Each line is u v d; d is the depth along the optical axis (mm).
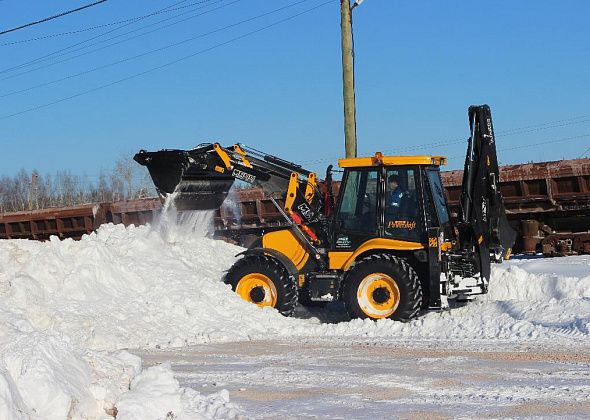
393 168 14070
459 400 8062
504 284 14734
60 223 26297
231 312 13930
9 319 8539
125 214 25344
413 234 13844
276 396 8430
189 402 7316
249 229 21781
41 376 6152
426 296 14047
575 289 14047
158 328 12750
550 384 8648
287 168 15266
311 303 15547
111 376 7133
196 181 16203
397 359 10469
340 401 8148
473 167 14453
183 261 16094
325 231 14742
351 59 19641
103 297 13016
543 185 20047
